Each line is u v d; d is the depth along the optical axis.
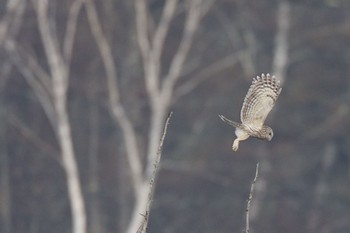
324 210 38.31
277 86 8.76
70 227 37.41
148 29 34.16
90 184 37.97
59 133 29.06
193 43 37.19
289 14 37.12
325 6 37.91
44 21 28.98
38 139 32.69
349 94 38.62
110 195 38.06
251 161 37.94
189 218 37.69
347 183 38.88
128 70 37.12
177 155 37.97
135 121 36.81
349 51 38.19
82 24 34.44
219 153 38.00
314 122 38.41
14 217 37.22
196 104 38.09
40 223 37.25
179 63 29.94
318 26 37.72
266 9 37.19
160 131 29.56
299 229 37.94
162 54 36.34
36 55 34.59
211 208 37.66
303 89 37.84
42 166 37.28
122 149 37.91
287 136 38.06
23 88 37.00
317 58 38.31
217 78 37.19
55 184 37.41
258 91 8.80
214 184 37.78
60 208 37.38
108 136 38.44
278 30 36.78
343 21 38.06
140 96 37.06
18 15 32.28
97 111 38.16
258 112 8.77
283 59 36.53
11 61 36.06
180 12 34.44
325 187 38.69
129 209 37.78
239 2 36.91
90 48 35.34
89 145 38.31
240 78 36.94
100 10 34.47
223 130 38.31
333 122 38.25
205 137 38.19
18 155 37.28
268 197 37.84
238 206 37.69
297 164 38.31
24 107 37.12
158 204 37.44
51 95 31.17
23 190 37.25
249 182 37.75
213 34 37.75
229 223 37.66
